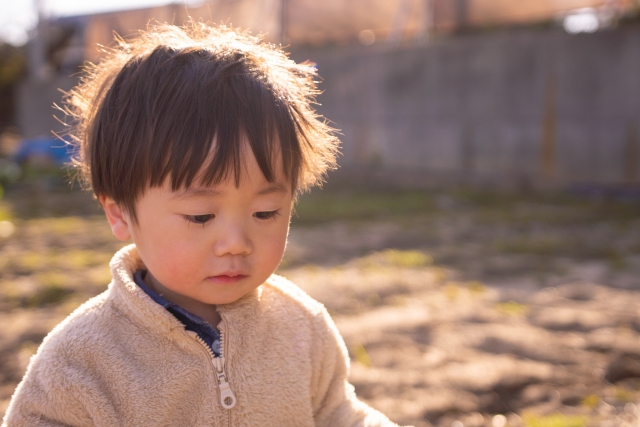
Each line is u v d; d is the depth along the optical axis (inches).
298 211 345.4
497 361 134.6
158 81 45.9
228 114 44.6
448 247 257.3
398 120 475.8
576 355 137.8
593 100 391.9
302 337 54.8
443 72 451.8
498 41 425.1
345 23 511.5
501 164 430.0
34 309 178.9
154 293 51.1
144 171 44.9
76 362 48.2
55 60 677.9
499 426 109.0
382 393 119.5
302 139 48.1
